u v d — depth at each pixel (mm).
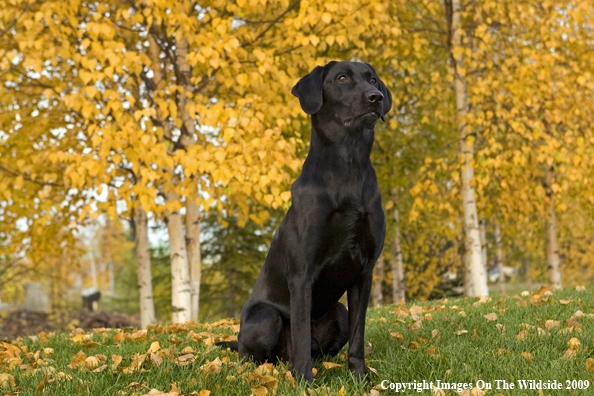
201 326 5188
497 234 14781
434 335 3652
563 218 13633
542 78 7262
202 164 5270
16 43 5715
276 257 2967
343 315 3072
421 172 7879
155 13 5129
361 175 2732
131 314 18172
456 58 7418
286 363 2908
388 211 10773
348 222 2672
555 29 7746
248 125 5344
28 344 4449
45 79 6340
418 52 7836
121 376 2867
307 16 5316
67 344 4320
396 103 9164
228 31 5656
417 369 2859
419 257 12539
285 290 2914
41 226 6918
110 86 6551
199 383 2617
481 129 8039
